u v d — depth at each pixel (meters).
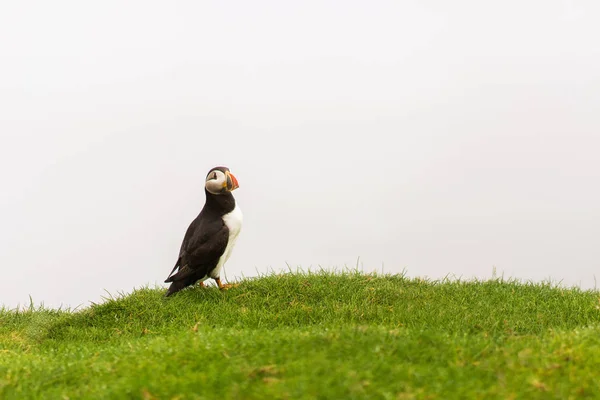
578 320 11.55
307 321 11.91
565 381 6.54
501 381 6.46
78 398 6.64
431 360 7.15
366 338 7.57
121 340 11.02
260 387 6.11
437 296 13.24
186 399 6.10
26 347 11.78
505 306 12.29
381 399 5.92
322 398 5.87
